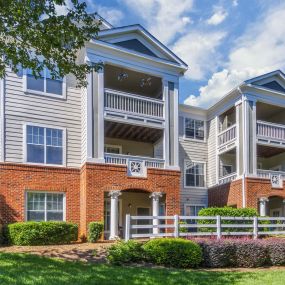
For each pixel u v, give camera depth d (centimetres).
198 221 1747
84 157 1712
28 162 1653
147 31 1889
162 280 923
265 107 2400
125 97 1830
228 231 1603
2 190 1571
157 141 2153
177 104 1956
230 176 2236
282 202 2336
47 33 1046
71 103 1803
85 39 1113
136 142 2184
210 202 2395
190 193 2372
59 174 1705
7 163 1598
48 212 1659
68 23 1058
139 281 896
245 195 2069
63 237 1538
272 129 2248
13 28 1050
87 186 1642
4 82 1650
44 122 1720
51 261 1046
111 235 1655
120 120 1788
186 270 1120
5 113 1636
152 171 1805
